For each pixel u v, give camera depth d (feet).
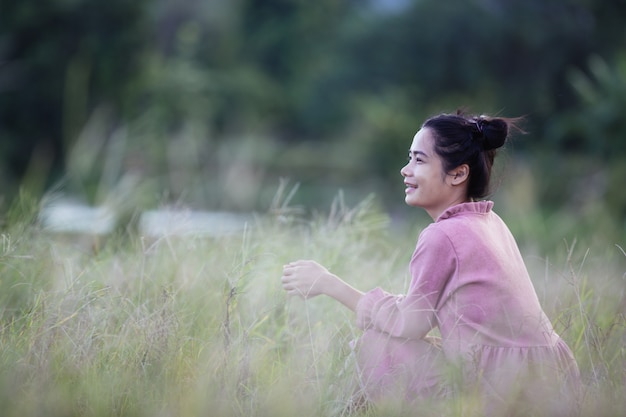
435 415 10.91
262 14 129.18
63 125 72.08
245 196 62.34
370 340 12.21
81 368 11.55
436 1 96.63
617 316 14.19
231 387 11.29
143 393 11.12
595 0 87.40
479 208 12.42
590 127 58.13
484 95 91.86
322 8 131.13
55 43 73.10
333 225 18.42
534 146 74.33
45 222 19.01
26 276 14.99
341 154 90.58
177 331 12.47
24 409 10.44
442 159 12.48
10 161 71.41
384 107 87.92
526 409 11.02
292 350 13.19
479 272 11.79
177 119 79.71
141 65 77.25
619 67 58.13
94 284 14.65
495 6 96.63
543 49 90.89
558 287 16.20
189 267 15.72
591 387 11.66
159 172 64.59
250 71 114.01
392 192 76.43
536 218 39.75
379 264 17.71
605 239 31.27
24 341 12.39
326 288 12.60
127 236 20.08
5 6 71.87
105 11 73.82
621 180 50.08
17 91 72.59
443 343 11.81
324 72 115.14
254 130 104.22
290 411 10.83
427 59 98.89
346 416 11.51
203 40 108.99
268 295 15.16
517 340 11.77
